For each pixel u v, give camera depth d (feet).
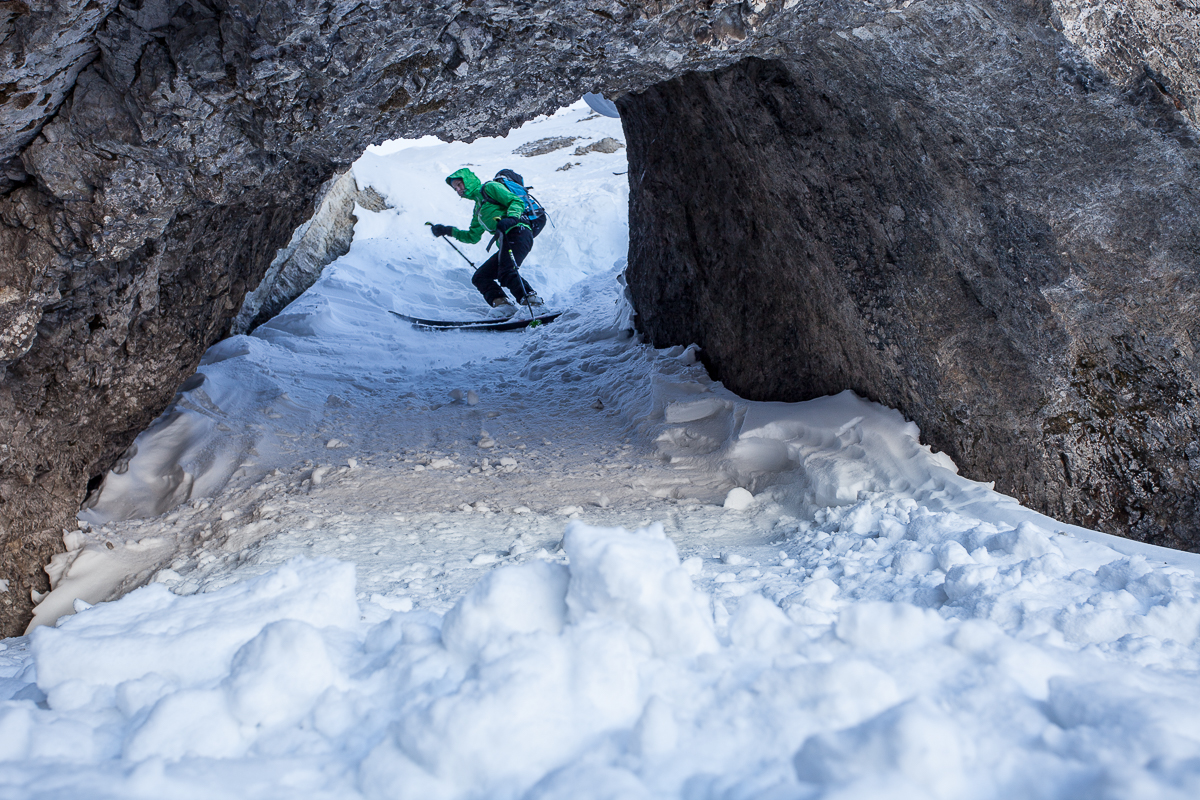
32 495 13.05
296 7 7.75
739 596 8.58
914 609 5.10
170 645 5.37
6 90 7.85
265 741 4.44
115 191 9.59
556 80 10.76
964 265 13.14
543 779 3.81
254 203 13.57
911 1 9.89
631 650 4.86
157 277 13.08
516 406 21.93
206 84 8.73
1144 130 10.27
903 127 12.38
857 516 12.16
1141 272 11.69
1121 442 13.01
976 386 13.78
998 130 11.21
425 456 17.78
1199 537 12.65
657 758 3.92
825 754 3.67
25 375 12.18
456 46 9.27
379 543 12.46
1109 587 7.46
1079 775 3.67
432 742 3.97
